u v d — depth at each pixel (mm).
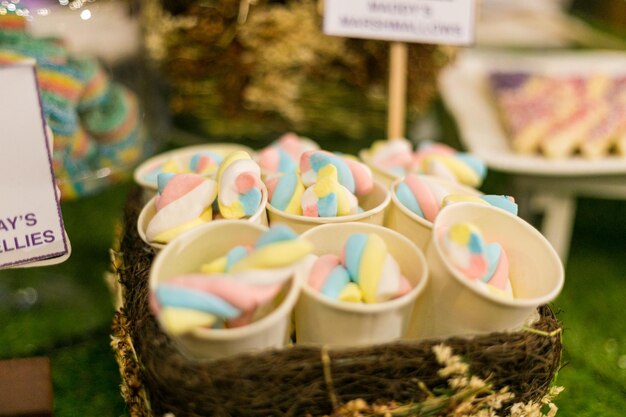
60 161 547
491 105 791
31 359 437
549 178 652
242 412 363
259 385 358
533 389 397
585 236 787
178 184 414
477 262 370
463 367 366
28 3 522
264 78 730
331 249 417
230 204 407
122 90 613
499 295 378
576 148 661
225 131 780
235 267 354
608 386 536
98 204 771
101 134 588
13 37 512
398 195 438
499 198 435
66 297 621
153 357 371
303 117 768
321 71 732
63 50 539
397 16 573
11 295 615
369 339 374
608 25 1362
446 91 829
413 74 743
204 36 693
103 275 654
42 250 453
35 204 445
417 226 425
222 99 747
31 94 430
